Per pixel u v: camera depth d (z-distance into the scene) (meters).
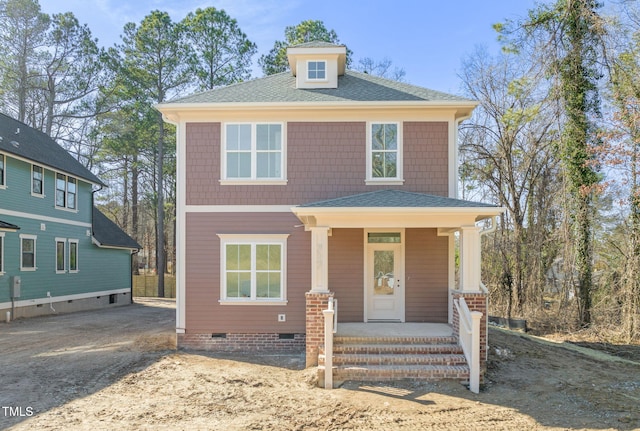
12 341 13.25
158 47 30.92
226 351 12.15
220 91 13.54
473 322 9.05
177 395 8.47
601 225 17.48
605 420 7.49
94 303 24.47
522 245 21.56
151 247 49.16
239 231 12.52
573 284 17.16
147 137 32.31
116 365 10.41
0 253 17.36
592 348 14.16
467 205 10.28
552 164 20.72
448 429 7.07
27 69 31.02
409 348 10.13
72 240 22.55
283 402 8.18
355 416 7.55
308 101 12.41
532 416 7.64
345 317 12.73
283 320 12.30
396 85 14.00
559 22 17.09
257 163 12.70
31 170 19.47
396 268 12.93
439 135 12.71
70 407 7.72
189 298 12.38
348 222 10.47
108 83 32.09
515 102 21.52
